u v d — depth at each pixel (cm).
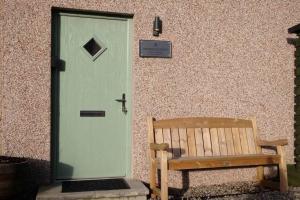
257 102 432
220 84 416
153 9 393
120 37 393
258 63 433
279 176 392
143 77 390
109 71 389
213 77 413
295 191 387
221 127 408
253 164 371
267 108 436
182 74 402
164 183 334
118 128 390
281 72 443
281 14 444
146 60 391
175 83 400
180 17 402
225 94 418
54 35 372
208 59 412
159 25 390
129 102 392
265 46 436
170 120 388
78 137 379
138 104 387
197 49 408
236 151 407
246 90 427
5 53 348
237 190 389
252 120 421
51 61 369
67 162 375
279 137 441
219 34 416
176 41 400
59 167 372
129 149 391
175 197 363
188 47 404
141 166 385
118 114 391
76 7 368
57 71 373
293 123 446
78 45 380
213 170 413
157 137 379
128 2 385
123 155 391
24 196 340
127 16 392
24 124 351
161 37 396
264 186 404
